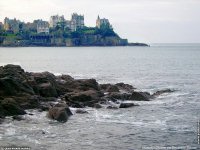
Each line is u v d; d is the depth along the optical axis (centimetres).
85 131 3631
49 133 3525
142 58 19075
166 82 8031
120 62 15600
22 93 4728
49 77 5966
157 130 3688
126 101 5269
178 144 3238
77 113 4397
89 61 16350
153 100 5409
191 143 3259
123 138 3412
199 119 4184
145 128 3766
